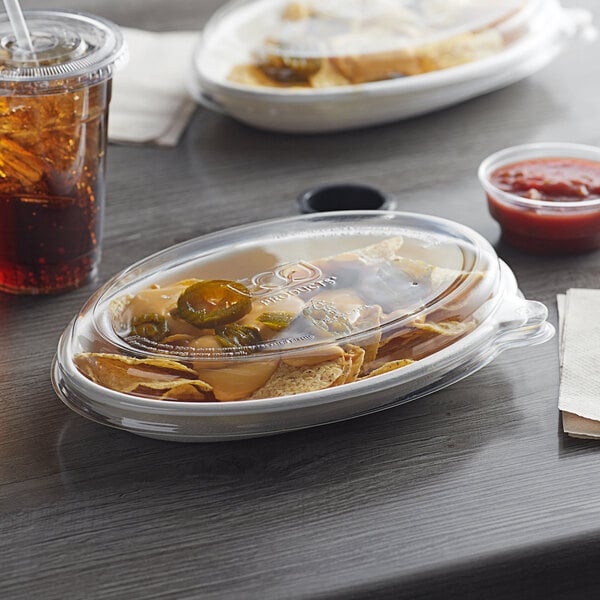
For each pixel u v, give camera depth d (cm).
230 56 126
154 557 86
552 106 127
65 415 95
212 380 89
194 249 98
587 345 96
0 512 89
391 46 123
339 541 87
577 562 86
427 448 91
